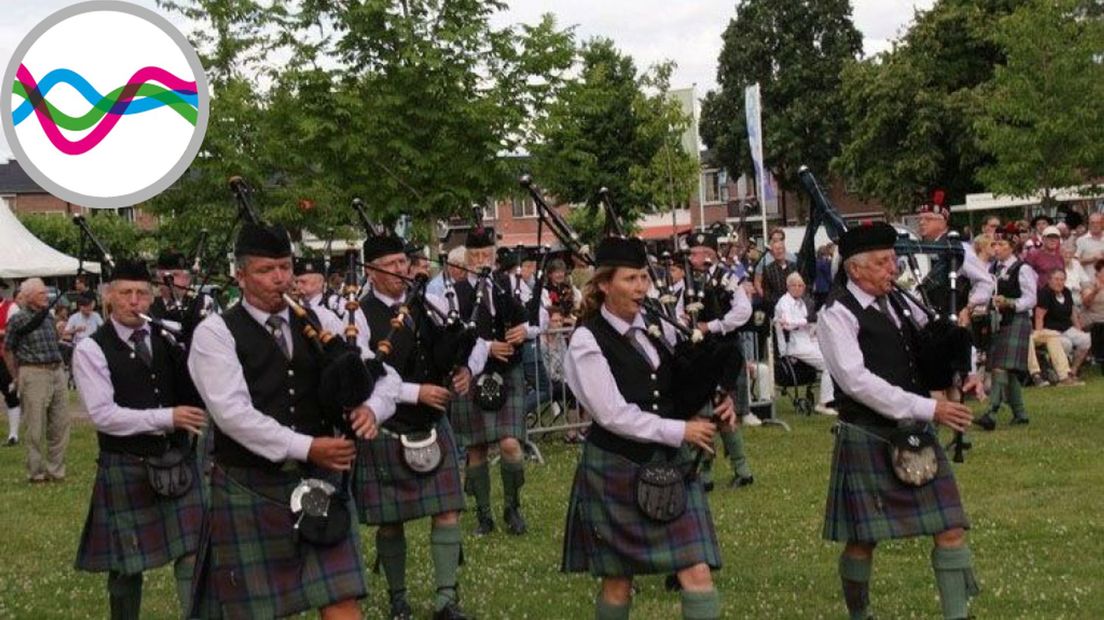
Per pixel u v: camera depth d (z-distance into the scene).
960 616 4.01
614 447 3.69
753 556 5.57
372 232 5.16
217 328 3.45
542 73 14.56
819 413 10.40
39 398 9.01
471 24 14.02
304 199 13.95
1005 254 8.88
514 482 6.38
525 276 9.05
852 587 4.23
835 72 37.88
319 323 3.64
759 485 7.28
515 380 6.48
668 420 3.61
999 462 7.52
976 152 29.45
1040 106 22.00
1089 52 21.77
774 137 37.81
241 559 3.46
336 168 14.19
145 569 4.52
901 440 4.01
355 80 14.13
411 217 14.48
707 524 3.70
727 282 7.32
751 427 9.61
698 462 3.71
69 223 38.00
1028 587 4.80
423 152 14.27
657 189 25.53
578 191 23.53
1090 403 9.84
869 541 4.10
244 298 3.54
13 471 9.70
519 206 38.38
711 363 3.66
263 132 14.33
